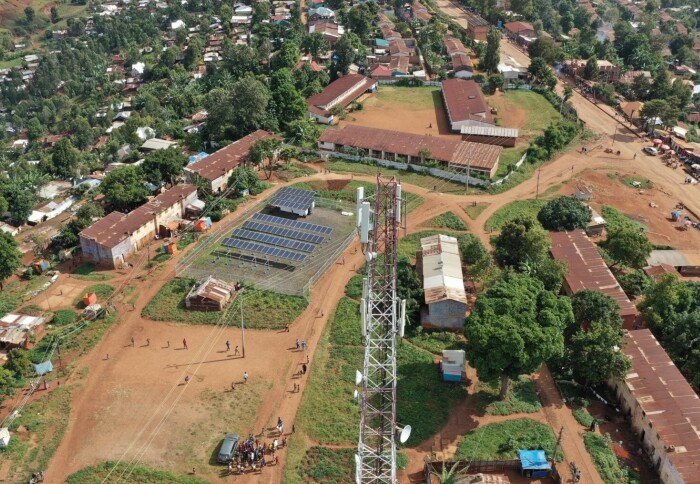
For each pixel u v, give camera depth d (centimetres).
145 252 13900
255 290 12344
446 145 18012
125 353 10812
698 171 18488
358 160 18200
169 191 15425
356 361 10581
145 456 8812
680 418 9000
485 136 19238
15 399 9831
